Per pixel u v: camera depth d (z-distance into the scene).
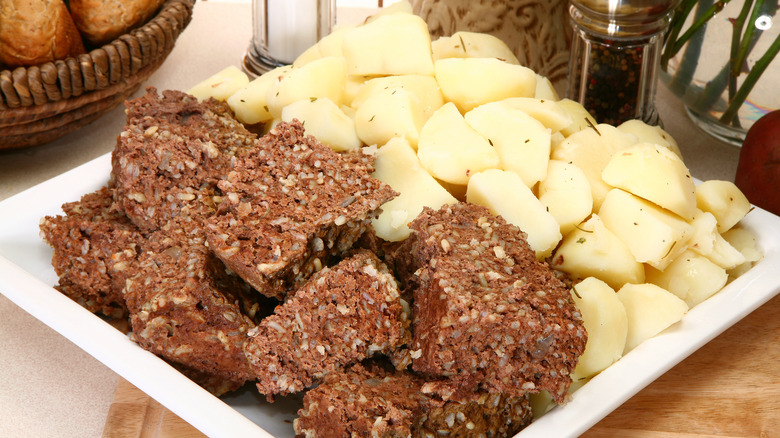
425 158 0.61
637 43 0.69
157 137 0.61
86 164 0.66
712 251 0.60
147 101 0.64
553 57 0.76
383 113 0.62
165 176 0.60
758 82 0.70
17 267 0.59
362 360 0.56
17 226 0.63
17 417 0.59
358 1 1.00
